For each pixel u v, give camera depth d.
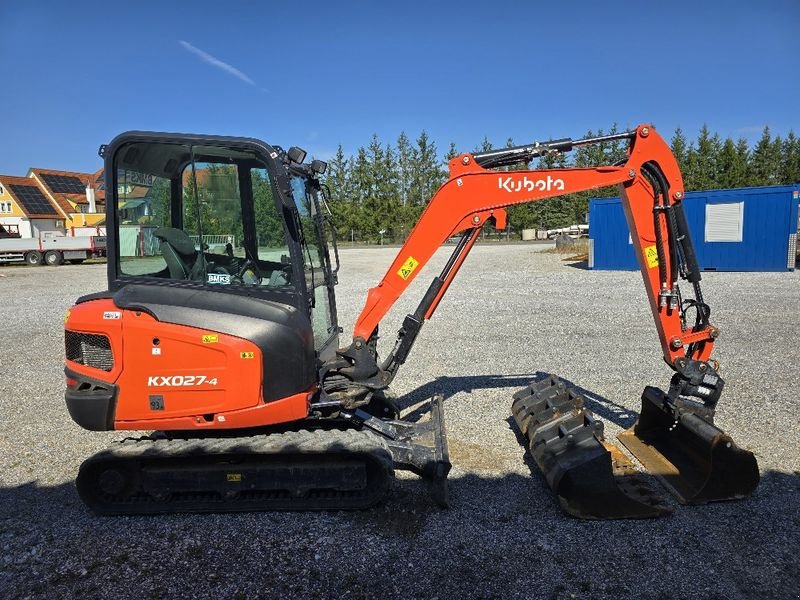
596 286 15.09
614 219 18.84
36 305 14.80
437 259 24.97
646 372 7.43
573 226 44.66
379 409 5.39
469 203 4.66
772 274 16.36
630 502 3.95
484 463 4.96
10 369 8.44
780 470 4.64
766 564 3.45
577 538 3.78
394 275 4.71
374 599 3.24
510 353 8.62
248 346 3.99
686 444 4.76
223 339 3.99
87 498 4.17
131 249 4.31
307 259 4.70
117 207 4.28
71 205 53.78
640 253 4.70
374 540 3.82
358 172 57.06
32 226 51.28
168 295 4.17
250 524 4.06
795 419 5.64
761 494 4.27
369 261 27.53
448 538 3.82
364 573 3.47
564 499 4.01
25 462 5.25
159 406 4.05
